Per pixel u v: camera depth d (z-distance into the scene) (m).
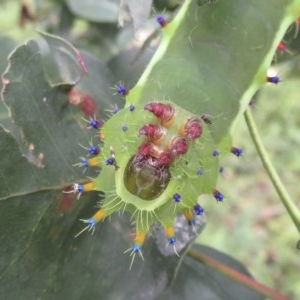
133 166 0.06
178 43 0.08
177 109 0.07
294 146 0.37
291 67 0.16
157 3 0.12
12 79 0.09
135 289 0.09
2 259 0.08
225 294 0.11
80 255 0.09
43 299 0.09
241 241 0.31
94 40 0.17
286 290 0.30
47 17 0.19
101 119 0.10
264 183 0.34
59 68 0.11
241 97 0.08
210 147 0.07
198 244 0.12
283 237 0.32
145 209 0.06
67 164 0.09
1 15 0.32
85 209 0.09
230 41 0.08
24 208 0.08
